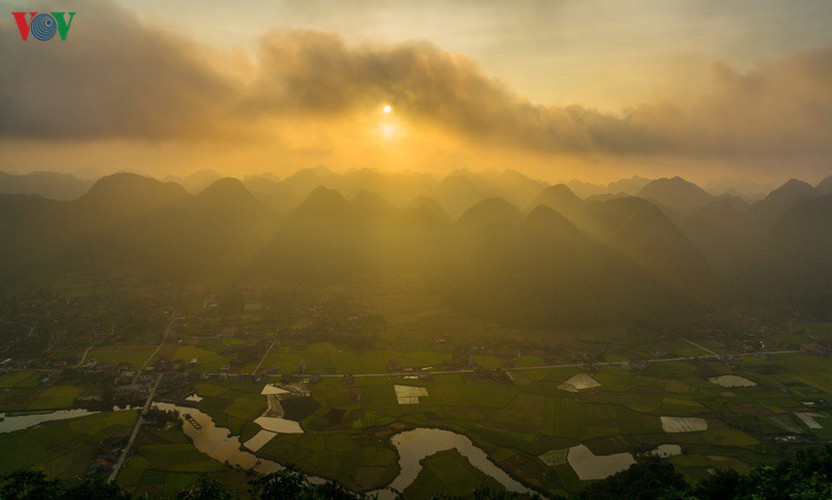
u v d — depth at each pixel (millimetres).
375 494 77500
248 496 75000
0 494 47344
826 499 43344
